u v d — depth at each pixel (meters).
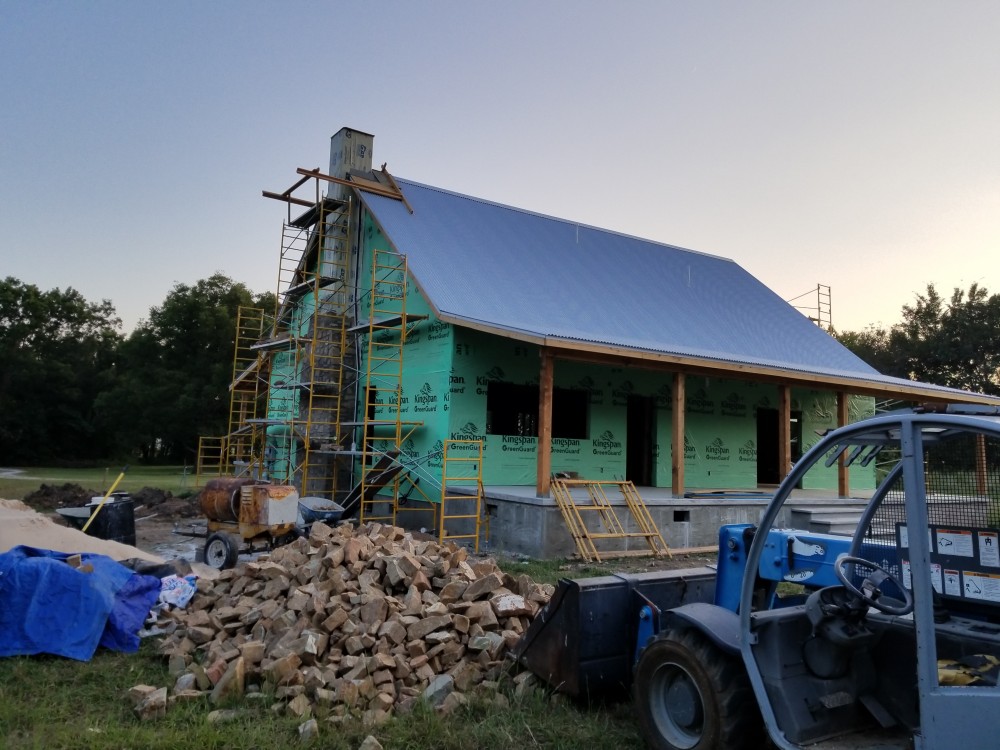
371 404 19.11
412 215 20.22
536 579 11.32
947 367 50.53
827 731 4.41
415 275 17.16
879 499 4.91
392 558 7.49
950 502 4.37
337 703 5.66
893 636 4.57
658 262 25.83
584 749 5.08
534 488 15.87
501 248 20.92
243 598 7.77
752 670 4.38
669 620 5.05
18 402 57.72
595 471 18.72
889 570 4.78
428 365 17.25
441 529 14.03
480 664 6.32
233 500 12.03
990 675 3.89
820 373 18.42
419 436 17.23
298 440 19.25
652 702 5.02
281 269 21.52
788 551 5.37
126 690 5.96
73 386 60.72
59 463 58.75
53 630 6.82
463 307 16.44
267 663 6.08
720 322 23.05
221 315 52.00
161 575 9.10
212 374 51.47
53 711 5.52
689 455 20.69
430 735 5.20
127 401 50.91
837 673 4.45
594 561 13.23
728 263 29.02
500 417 17.45
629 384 19.56
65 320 64.12
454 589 7.18
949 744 3.57
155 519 18.72
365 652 6.26
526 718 5.51
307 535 12.45
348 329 19.06
